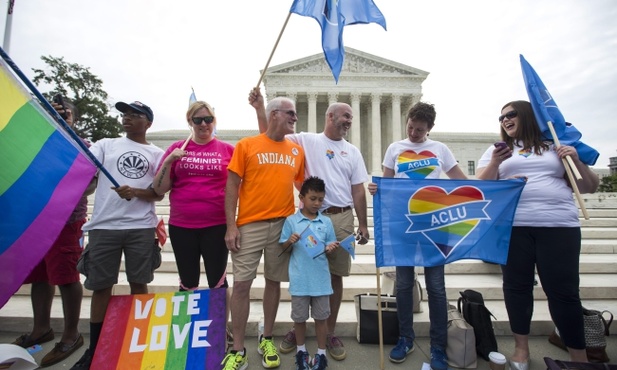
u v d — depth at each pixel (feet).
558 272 9.03
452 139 138.51
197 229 10.20
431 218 10.22
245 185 10.25
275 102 10.25
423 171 11.30
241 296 9.64
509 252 9.89
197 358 9.13
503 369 9.27
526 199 9.62
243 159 10.12
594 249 20.80
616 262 17.56
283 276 10.27
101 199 9.91
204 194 10.25
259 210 10.02
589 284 15.07
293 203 10.84
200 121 10.54
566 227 9.11
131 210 9.98
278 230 10.27
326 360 9.53
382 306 11.46
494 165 10.07
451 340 9.92
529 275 9.73
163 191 10.14
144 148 10.91
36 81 99.14
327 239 10.18
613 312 13.05
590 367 7.81
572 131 9.84
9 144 7.13
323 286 9.63
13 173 7.12
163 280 15.46
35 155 7.51
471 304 10.62
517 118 10.18
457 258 9.86
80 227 11.07
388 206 10.36
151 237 10.33
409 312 10.46
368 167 133.28
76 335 10.88
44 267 11.09
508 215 9.71
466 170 137.28
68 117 10.77
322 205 10.96
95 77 106.52
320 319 9.60
